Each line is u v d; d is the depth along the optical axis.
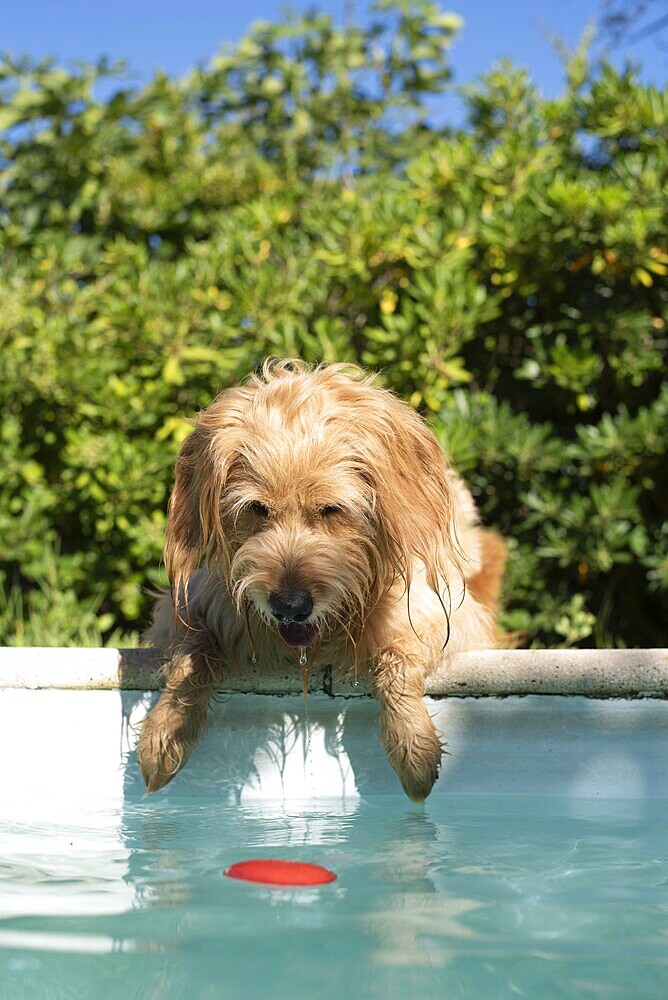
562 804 3.15
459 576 3.73
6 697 3.33
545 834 2.79
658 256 5.59
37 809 3.12
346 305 6.16
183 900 2.19
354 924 2.05
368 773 3.29
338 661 3.26
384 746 3.16
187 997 1.69
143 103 7.61
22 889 2.27
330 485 2.96
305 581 2.90
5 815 3.03
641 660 3.21
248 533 3.08
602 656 3.23
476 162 6.21
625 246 5.55
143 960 1.85
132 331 5.91
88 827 2.88
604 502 5.45
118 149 7.46
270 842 2.70
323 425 3.02
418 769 3.06
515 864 2.49
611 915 2.12
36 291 6.31
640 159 5.82
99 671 3.32
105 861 2.50
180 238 7.49
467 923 2.06
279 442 2.98
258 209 6.46
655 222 5.57
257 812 3.07
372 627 3.21
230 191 7.43
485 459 5.61
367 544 3.10
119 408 5.84
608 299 5.97
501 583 4.96
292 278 6.01
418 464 3.25
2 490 5.79
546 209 5.55
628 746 3.22
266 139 8.16
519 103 6.73
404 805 3.16
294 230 6.89
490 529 5.89
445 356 5.69
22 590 6.30
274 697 3.29
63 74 7.51
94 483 5.78
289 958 1.87
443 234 5.79
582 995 1.71
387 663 3.19
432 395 5.70
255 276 5.91
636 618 6.13
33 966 1.83
